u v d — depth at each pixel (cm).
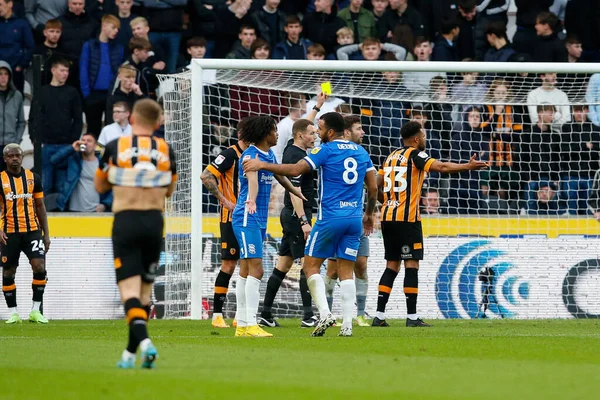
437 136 5791
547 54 6366
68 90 5781
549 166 5809
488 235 5406
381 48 6212
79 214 5362
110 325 4494
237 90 5575
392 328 4147
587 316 5391
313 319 4378
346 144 3384
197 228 4853
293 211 4244
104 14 6222
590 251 5425
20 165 4747
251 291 3534
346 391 1902
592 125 5834
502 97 5731
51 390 1875
